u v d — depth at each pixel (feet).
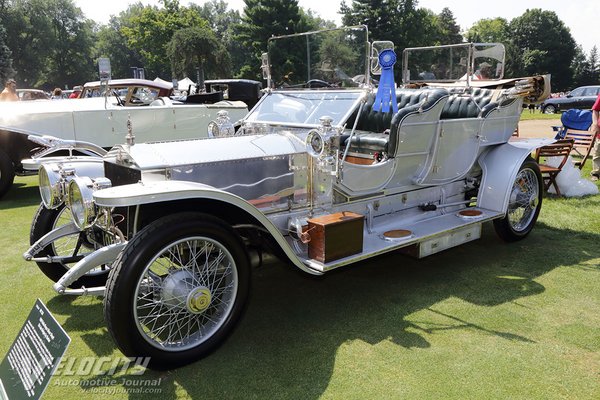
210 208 9.34
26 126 23.21
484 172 14.32
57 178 9.87
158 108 26.30
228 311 8.73
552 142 15.25
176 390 7.87
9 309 11.01
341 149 14.08
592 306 10.55
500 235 14.69
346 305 10.78
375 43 11.80
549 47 216.95
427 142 12.23
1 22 178.60
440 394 7.60
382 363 8.48
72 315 10.68
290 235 10.58
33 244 11.27
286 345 9.13
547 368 8.26
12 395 7.34
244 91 33.24
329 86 12.76
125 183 9.76
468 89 16.10
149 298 9.48
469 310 10.43
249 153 9.93
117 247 8.60
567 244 14.64
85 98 28.76
